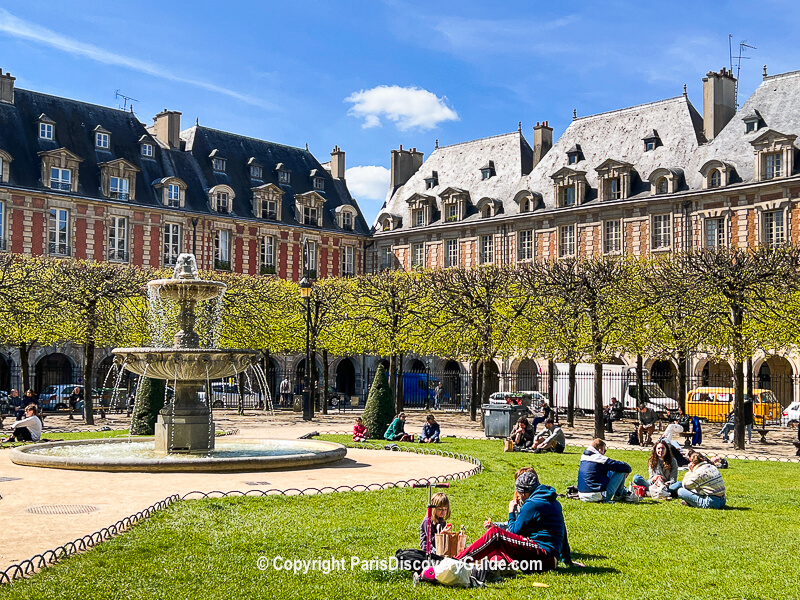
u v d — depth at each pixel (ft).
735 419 90.58
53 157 177.27
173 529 38.19
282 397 165.58
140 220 189.37
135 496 47.32
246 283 165.89
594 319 108.17
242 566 32.24
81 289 125.90
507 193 207.62
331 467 62.95
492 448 83.61
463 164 224.53
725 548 36.68
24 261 146.72
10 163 172.55
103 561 32.55
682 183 175.73
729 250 131.75
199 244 198.59
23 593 28.53
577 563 33.83
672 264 127.95
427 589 30.01
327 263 224.94
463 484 54.39
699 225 171.12
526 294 126.93
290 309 158.51
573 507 47.01
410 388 197.26
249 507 43.91
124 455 67.41
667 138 183.32
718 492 47.70
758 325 102.89
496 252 204.85
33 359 170.19
